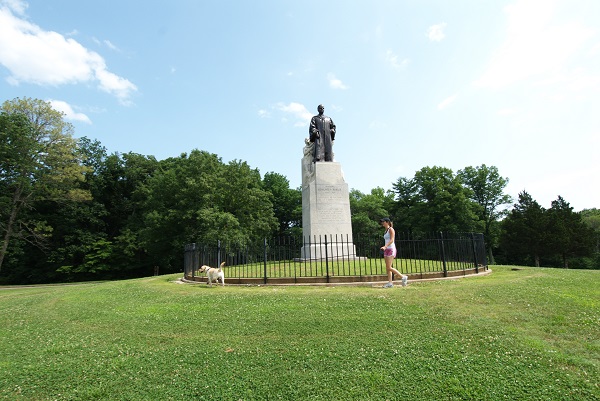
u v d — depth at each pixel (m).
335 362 5.05
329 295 8.84
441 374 4.66
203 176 35.69
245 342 5.93
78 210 41.88
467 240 12.66
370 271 12.17
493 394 4.18
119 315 7.96
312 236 16.67
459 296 8.24
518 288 8.91
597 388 4.24
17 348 6.05
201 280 12.62
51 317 8.32
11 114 31.05
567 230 40.00
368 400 4.11
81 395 4.36
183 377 4.75
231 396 4.27
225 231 31.11
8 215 34.34
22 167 31.00
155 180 40.12
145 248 39.03
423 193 46.56
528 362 4.94
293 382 4.54
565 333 5.97
